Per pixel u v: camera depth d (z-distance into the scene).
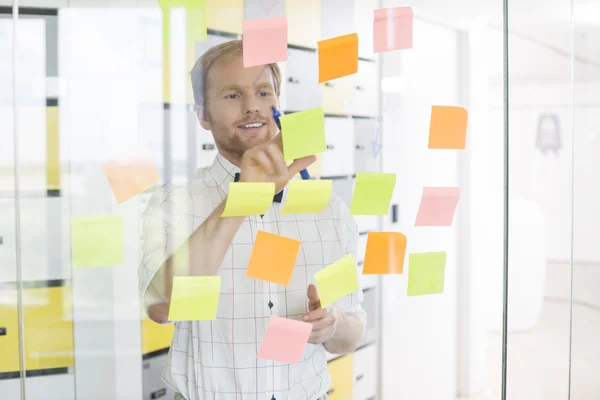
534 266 1.62
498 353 1.45
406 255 1.31
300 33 1.08
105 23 0.95
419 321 1.33
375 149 1.25
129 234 1.00
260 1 1.02
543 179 1.67
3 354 1.02
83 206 0.98
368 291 1.26
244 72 0.96
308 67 1.10
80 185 0.98
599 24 1.65
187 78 0.97
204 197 0.95
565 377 1.54
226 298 0.92
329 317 0.94
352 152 1.21
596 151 1.67
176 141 0.97
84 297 1.06
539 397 1.53
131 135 0.96
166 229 0.93
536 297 1.61
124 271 1.06
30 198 0.97
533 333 1.58
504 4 1.02
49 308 1.04
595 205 1.64
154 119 0.96
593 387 1.62
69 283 1.04
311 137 0.93
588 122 1.67
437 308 1.35
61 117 0.95
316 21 1.10
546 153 1.68
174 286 0.89
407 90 1.27
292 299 0.94
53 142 0.96
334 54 0.94
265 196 0.90
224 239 0.93
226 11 0.99
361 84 1.20
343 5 1.12
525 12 1.62
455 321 1.39
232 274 0.93
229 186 0.88
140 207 1.00
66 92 0.95
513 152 1.67
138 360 1.14
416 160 1.31
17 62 0.93
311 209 0.92
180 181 0.96
